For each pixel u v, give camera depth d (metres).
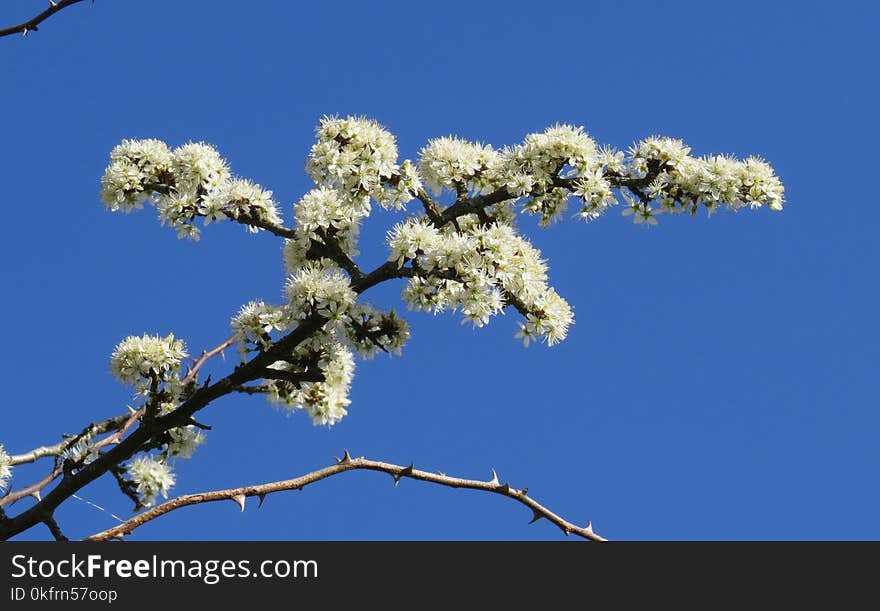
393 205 12.30
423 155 12.77
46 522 11.54
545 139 12.35
